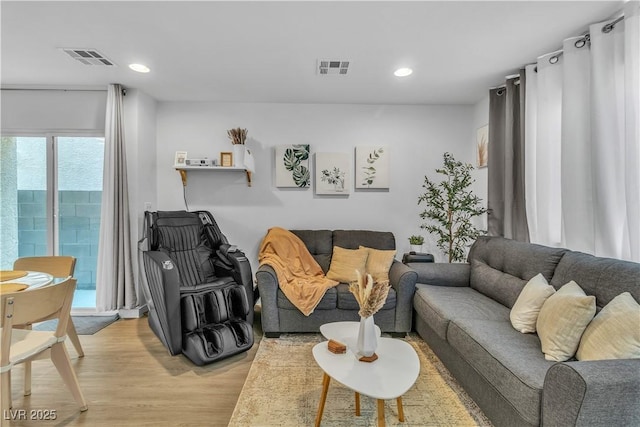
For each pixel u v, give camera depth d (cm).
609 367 117
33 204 338
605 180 204
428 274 290
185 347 240
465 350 186
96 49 245
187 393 202
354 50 246
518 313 190
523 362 150
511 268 247
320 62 267
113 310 320
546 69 252
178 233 310
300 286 280
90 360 242
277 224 374
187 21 207
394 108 375
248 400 191
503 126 313
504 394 149
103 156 335
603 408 112
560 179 245
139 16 202
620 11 197
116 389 205
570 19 205
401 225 377
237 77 298
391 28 215
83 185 338
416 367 158
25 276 214
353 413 180
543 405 128
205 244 327
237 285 277
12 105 329
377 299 167
